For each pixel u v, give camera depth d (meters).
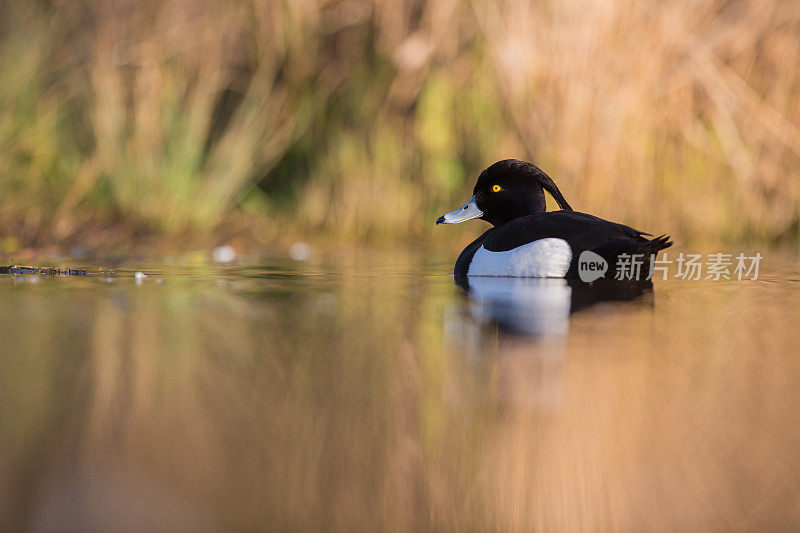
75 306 10.95
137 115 21.14
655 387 7.37
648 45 19.56
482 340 9.10
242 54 22.53
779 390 7.31
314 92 22.53
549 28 19.77
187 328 9.66
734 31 20.00
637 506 5.09
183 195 20.88
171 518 4.89
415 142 21.81
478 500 5.15
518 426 6.34
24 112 20.14
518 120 20.36
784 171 20.72
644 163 20.06
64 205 19.92
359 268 15.40
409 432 6.17
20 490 5.20
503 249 14.08
